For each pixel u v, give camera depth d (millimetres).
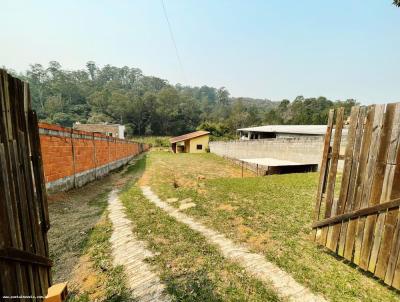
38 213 2359
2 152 1698
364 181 2990
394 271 2605
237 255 3617
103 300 2721
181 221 5238
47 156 6598
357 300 2568
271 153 18594
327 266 3240
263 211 5609
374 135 2867
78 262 3578
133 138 58969
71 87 72000
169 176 12844
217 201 6645
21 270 1898
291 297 2652
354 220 3125
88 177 9992
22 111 2098
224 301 2600
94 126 36344
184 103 77438
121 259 3611
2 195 1662
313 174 11805
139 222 5184
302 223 4824
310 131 19250
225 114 86500
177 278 3064
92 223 5191
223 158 26703
